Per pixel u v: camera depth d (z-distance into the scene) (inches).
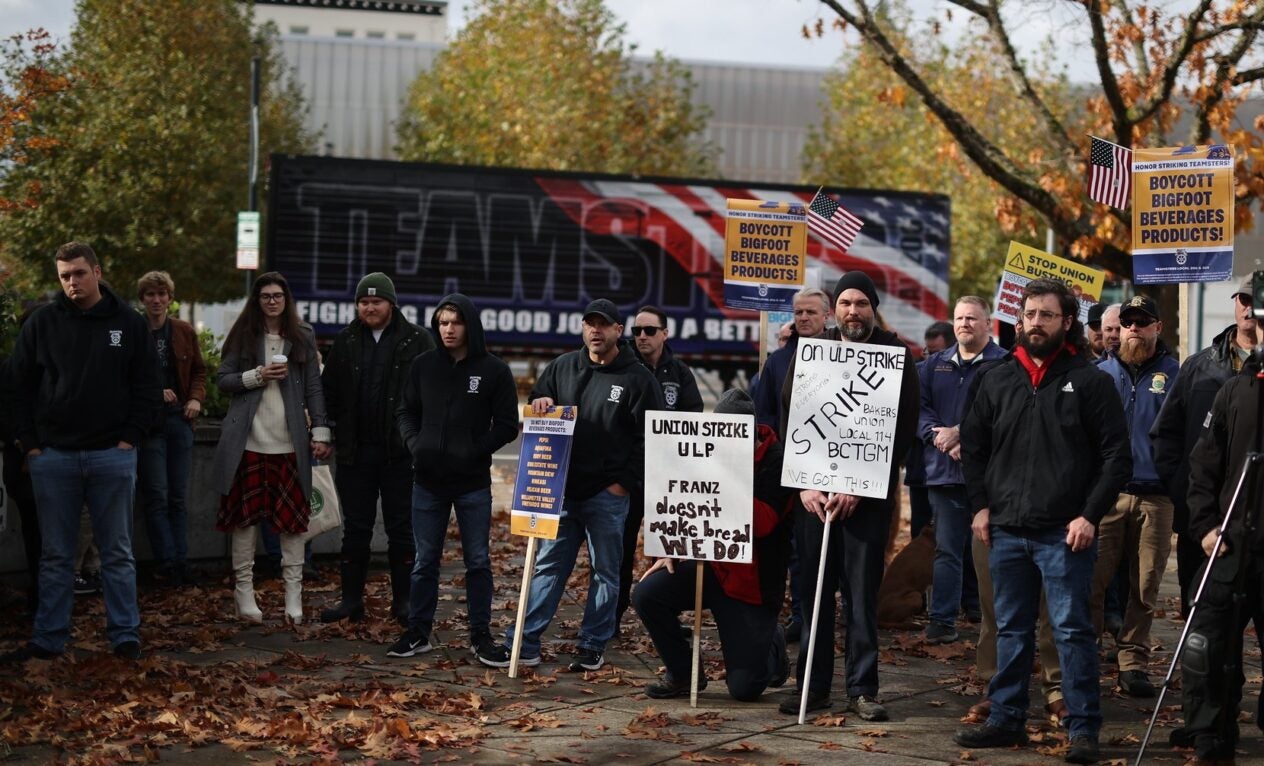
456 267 986.7
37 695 267.1
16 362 295.6
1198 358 261.1
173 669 288.0
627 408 306.0
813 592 273.9
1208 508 234.5
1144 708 278.8
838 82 1771.7
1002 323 444.1
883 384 265.9
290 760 230.7
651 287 1019.9
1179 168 345.7
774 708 274.5
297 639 328.2
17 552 372.2
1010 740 246.2
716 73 1982.0
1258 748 250.7
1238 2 613.9
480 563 311.4
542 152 1475.1
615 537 304.8
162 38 1407.5
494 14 1577.3
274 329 350.6
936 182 1524.4
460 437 307.9
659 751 240.4
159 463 385.7
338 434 346.6
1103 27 632.4
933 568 346.9
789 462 269.3
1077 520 236.7
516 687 287.9
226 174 1412.4
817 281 826.8
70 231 1286.9
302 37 1870.1
